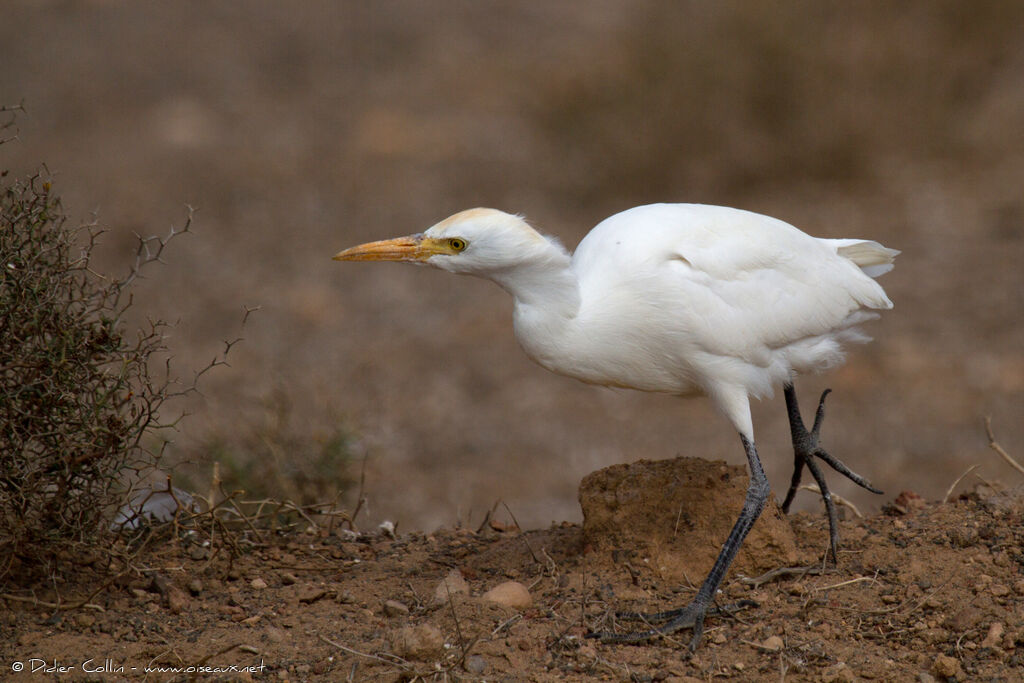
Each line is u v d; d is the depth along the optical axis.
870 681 5.41
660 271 6.50
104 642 5.86
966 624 5.84
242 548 7.23
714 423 14.47
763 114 22.11
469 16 35.44
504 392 15.43
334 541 7.69
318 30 34.75
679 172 22.12
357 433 9.83
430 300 18.92
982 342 15.53
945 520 7.09
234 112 28.66
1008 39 23.33
